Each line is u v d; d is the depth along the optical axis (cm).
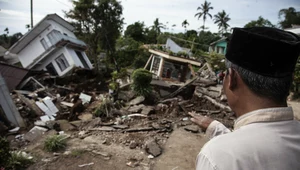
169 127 638
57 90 1232
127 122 699
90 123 689
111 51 2258
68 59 1706
